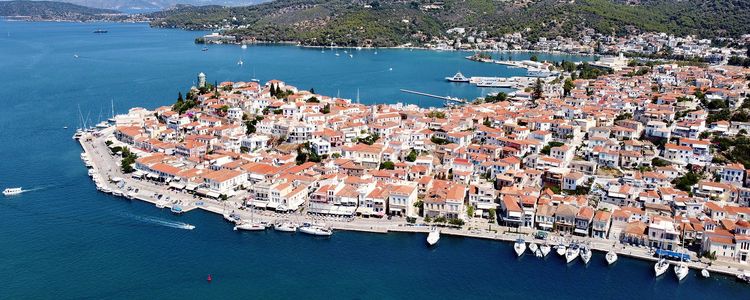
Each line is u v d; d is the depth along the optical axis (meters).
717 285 190.25
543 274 198.50
